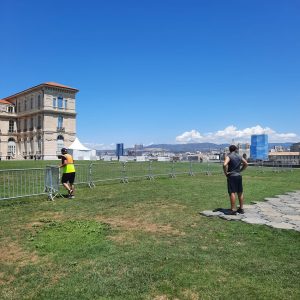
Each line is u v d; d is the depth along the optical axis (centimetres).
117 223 795
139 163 3128
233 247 602
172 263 521
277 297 411
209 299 408
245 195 1252
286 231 707
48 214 902
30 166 3228
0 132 7675
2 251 595
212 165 2923
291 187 1556
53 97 6981
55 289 443
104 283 455
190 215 879
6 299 420
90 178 1520
